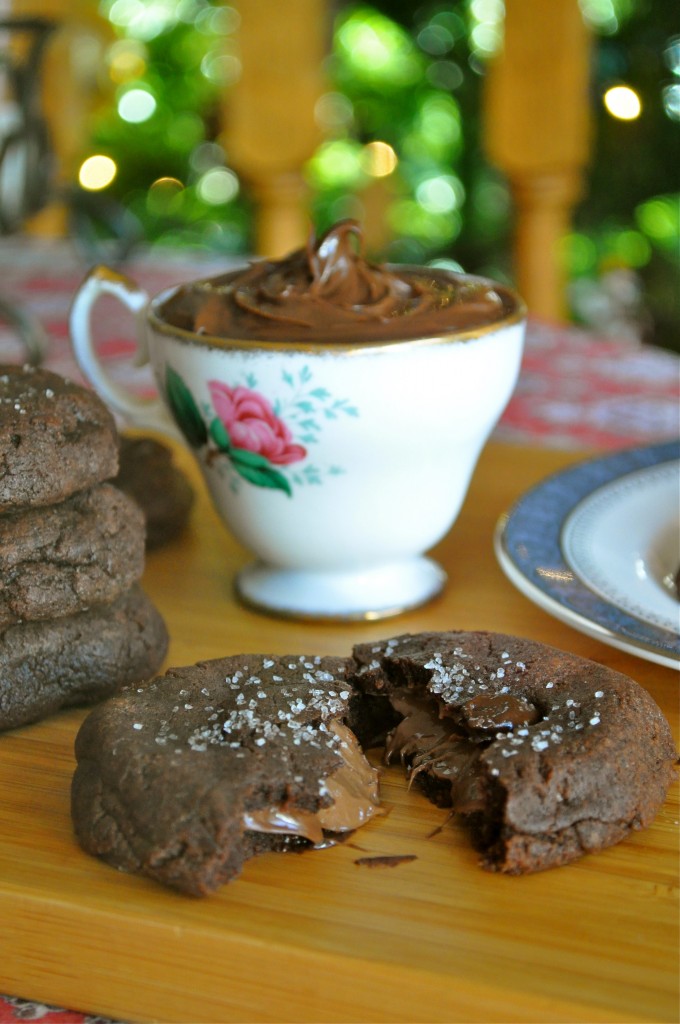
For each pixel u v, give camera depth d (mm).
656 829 404
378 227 1334
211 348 452
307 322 454
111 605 448
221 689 424
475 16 1225
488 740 410
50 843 400
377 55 1324
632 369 684
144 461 521
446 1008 368
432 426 457
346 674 432
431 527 479
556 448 583
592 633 443
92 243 907
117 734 405
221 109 1385
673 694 444
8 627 435
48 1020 385
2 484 429
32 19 738
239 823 389
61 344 708
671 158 1189
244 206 1441
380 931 378
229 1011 380
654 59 1164
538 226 948
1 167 749
